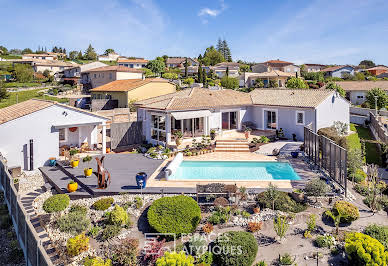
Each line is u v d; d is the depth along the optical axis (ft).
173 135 124.16
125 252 50.49
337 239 54.60
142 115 138.51
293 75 388.57
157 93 234.79
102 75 310.04
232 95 157.58
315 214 64.08
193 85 302.04
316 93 140.26
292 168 95.71
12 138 93.97
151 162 103.30
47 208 63.16
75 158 97.45
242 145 121.90
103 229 59.52
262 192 71.36
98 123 112.27
